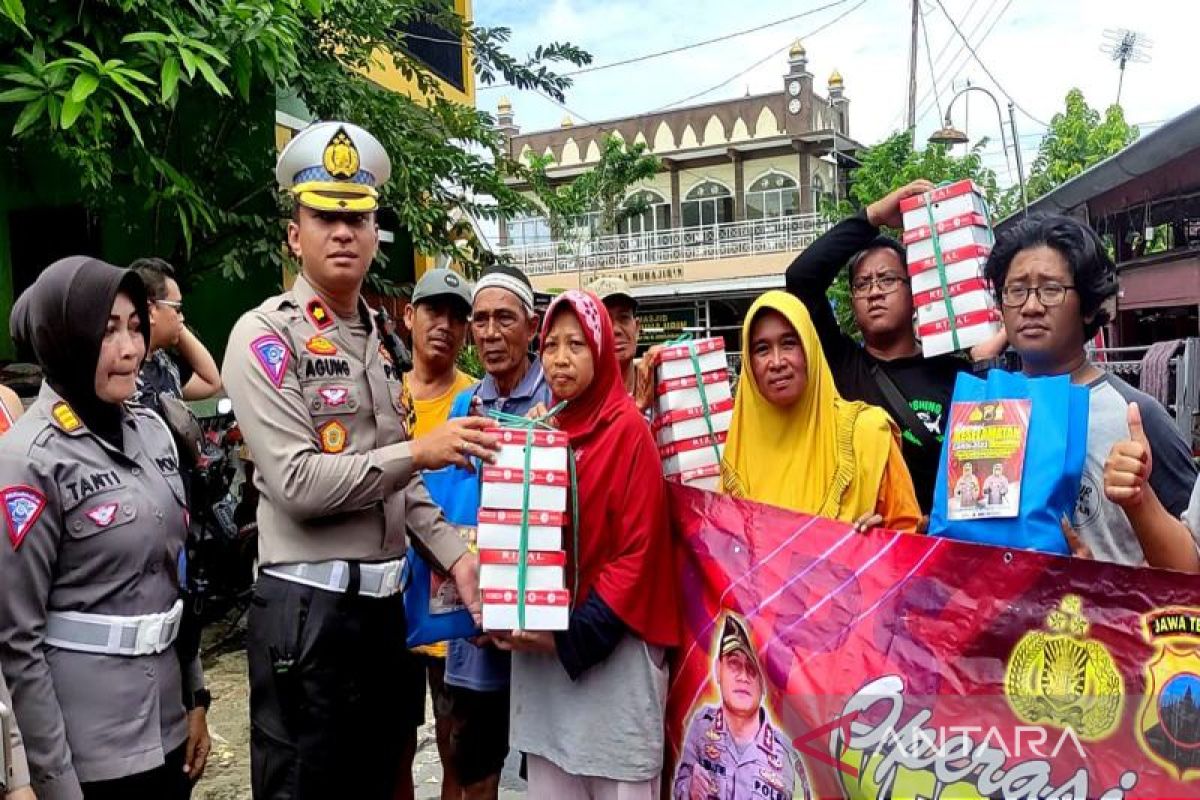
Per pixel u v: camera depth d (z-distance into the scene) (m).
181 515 2.43
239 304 6.94
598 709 2.42
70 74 4.48
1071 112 22.33
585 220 28.89
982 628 2.11
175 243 6.36
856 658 2.24
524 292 3.54
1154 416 2.25
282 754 2.44
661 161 29.39
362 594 2.52
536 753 2.51
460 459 2.36
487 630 2.36
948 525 2.21
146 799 2.27
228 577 5.77
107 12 4.95
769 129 29.47
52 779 2.06
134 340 2.30
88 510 2.17
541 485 2.33
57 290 2.17
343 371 2.54
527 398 3.48
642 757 2.40
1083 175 6.78
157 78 5.14
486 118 7.88
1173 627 1.92
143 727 2.25
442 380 3.97
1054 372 2.40
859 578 2.29
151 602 2.29
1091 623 2.00
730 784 2.42
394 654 2.69
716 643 2.47
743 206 30.14
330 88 6.29
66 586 2.17
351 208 2.51
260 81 6.00
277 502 2.42
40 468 2.10
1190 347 6.41
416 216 6.62
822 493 2.60
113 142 5.57
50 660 2.14
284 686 2.42
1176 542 1.96
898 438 2.73
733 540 2.48
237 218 6.09
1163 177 6.81
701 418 2.97
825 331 3.25
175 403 3.11
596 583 2.41
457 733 3.12
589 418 2.52
